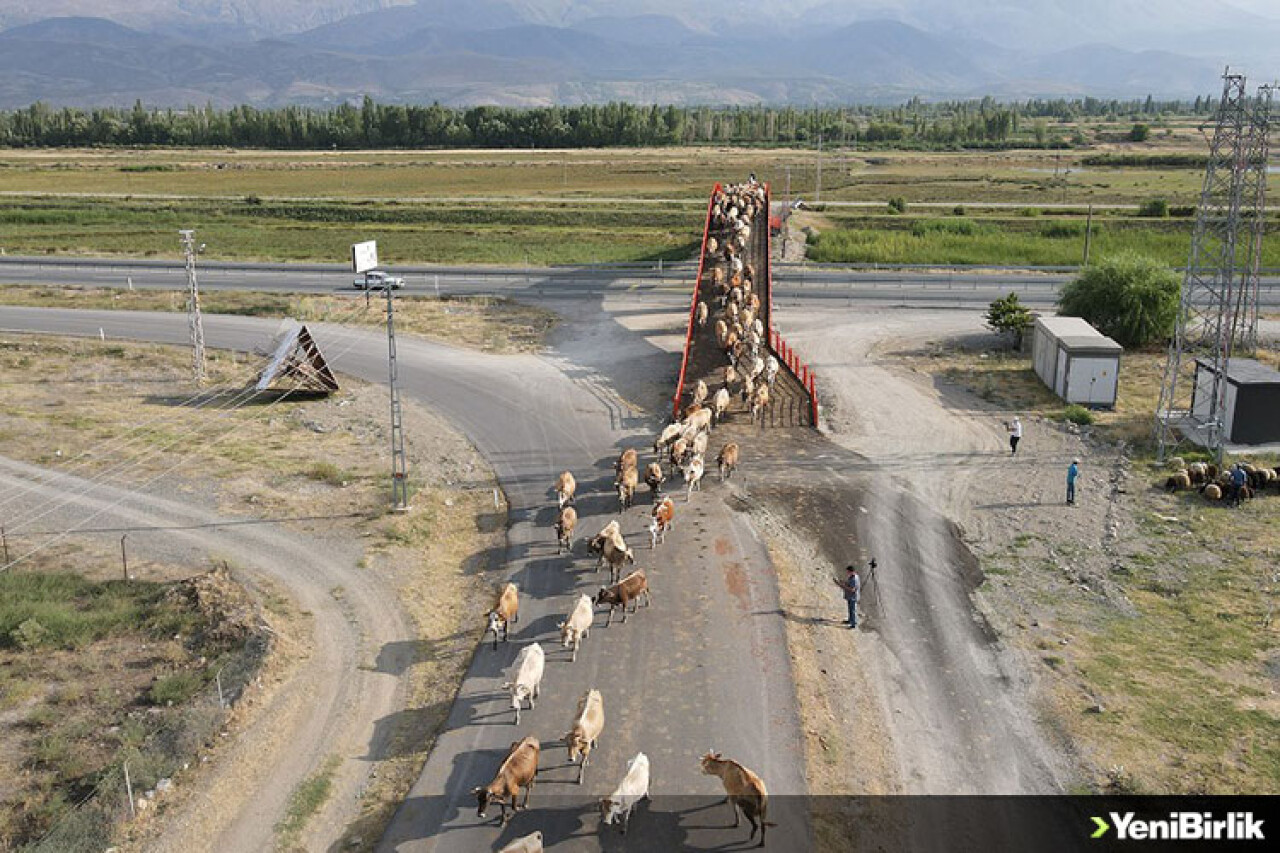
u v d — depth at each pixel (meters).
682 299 85.81
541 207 146.38
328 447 50.53
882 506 43.94
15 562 36.78
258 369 64.25
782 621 33.41
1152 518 42.94
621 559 35.25
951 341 73.12
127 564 37.06
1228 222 54.66
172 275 95.81
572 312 81.25
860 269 101.25
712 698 28.78
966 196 169.88
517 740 26.81
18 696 28.34
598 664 30.47
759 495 44.66
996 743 27.55
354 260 39.41
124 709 27.95
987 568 38.34
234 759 25.88
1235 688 30.33
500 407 57.34
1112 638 33.31
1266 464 48.53
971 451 51.06
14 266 98.50
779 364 65.19
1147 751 27.22
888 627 33.66
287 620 33.03
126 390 59.59
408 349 69.94
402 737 27.19
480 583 36.31
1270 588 36.62
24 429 51.59
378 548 38.62
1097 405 58.03
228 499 43.31
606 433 52.91
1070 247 114.25
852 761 26.44
